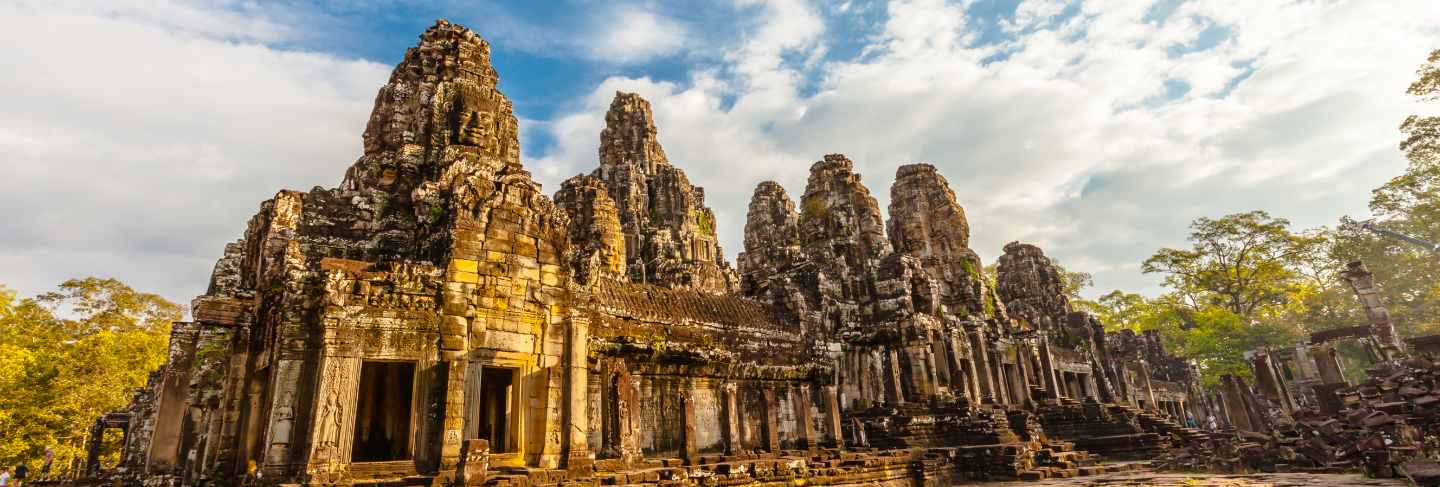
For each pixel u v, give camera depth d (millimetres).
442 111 26391
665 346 24500
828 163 46062
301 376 16406
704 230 64500
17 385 37406
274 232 20844
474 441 15836
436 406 17328
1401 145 50812
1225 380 50094
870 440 32625
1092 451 36656
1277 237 64438
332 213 22766
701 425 25781
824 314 35344
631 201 59062
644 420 23719
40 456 37438
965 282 45469
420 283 17984
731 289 55344
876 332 37406
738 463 21203
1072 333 54906
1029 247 61406
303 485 14742
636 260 54000
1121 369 54375
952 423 33562
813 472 23344
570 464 19000
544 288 20531
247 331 18953
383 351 17031
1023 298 59156
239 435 17203
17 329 44688
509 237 20078
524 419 19031
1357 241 62281
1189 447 33688
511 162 26891
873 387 36062
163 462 19703
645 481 18844
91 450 29906
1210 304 68062
